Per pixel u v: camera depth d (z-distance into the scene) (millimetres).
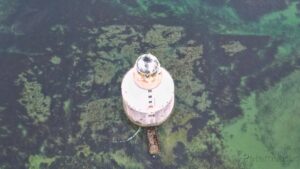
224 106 13422
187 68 13945
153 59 11570
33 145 12719
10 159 12508
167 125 13039
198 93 13562
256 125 13148
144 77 11500
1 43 14344
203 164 12547
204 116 13234
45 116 13125
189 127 13047
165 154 12633
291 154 12711
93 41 14352
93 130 12938
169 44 14344
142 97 11844
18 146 12695
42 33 14523
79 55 14109
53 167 12430
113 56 14094
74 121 13062
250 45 14500
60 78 13727
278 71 14094
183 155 12648
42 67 13914
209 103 13438
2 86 13594
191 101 13430
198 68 13961
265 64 14203
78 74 13781
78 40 14375
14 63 13977
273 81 13898
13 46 14289
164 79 12125
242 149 12797
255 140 12922
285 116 13297
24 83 13648
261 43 14562
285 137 12969
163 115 12539
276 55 14383
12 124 13008
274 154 12719
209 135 12969
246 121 13211
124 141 12797
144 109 12031
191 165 12523
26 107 13258
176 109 13266
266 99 13578
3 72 13820
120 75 13758
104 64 13953
